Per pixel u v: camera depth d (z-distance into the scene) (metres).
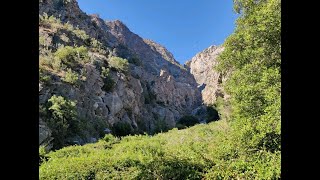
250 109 10.74
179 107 91.88
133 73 69.94
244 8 12.09
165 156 12.33
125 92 53.28
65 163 12.33
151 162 11.61
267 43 10.27
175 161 11.75
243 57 11.51
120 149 15.21
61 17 67.00
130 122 50.50
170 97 89.00
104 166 11.61
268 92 9.48
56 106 30.25
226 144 12.53
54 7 68.00
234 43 12.22
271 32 9.97
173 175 10.91
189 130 19.36
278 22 9.65
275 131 9.55
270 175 9.45
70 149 16.55
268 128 9.36
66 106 31.81
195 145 14.20
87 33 71.62
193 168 11.36
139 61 85.25
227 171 10.69
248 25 11.38
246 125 10.45
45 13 59.69
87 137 33.75
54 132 28.61
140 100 62.00
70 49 45.97
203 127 19.05
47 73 37.38
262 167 10.00
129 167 11.66
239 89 10.77
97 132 38.03
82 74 43.66
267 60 10.56
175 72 130.62
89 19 78.44
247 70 10.82
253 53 10.82
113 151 15.02
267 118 9.47
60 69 41.03
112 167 11.60
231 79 11.70
